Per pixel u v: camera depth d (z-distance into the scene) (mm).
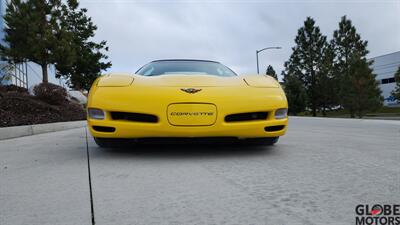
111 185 1961
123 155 2965
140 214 1474
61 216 1467
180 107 2754
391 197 1652
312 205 1549
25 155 3199
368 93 26906
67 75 23125
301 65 34219
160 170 2342
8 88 11766
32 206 1609
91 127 2879
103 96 2838
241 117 2902
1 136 5145
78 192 1833
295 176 2115
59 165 2609
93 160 2770
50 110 9219
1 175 2303
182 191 1814
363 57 29172
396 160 2621
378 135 4598
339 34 32312
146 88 2838
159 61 4066
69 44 15695
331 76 32250
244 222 1360
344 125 6875
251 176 2133
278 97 2975
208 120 2773
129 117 2836
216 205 1574
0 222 1412
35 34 14750
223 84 2969
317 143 3686
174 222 1375
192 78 3029
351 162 2549
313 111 34719
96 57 22922
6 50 15062
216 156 2873
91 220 1414
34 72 25766
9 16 14938
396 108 44656
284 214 1440
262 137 3055
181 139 2850
